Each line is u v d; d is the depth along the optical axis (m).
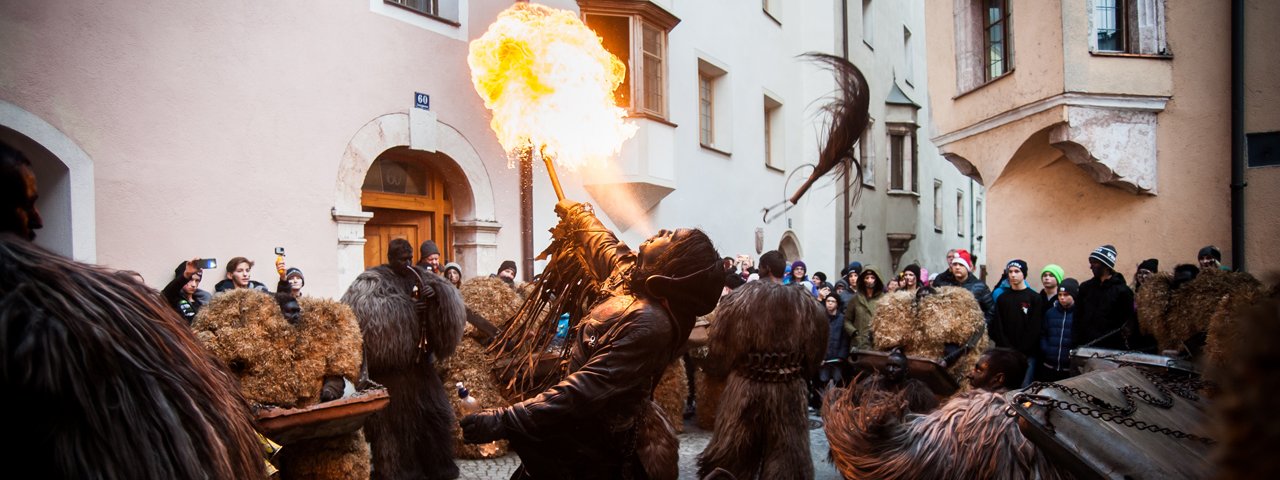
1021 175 9.65
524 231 9.45
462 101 8.75
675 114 11.86
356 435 4.02
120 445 1.06
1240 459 0.54
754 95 14.70
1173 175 8.23
